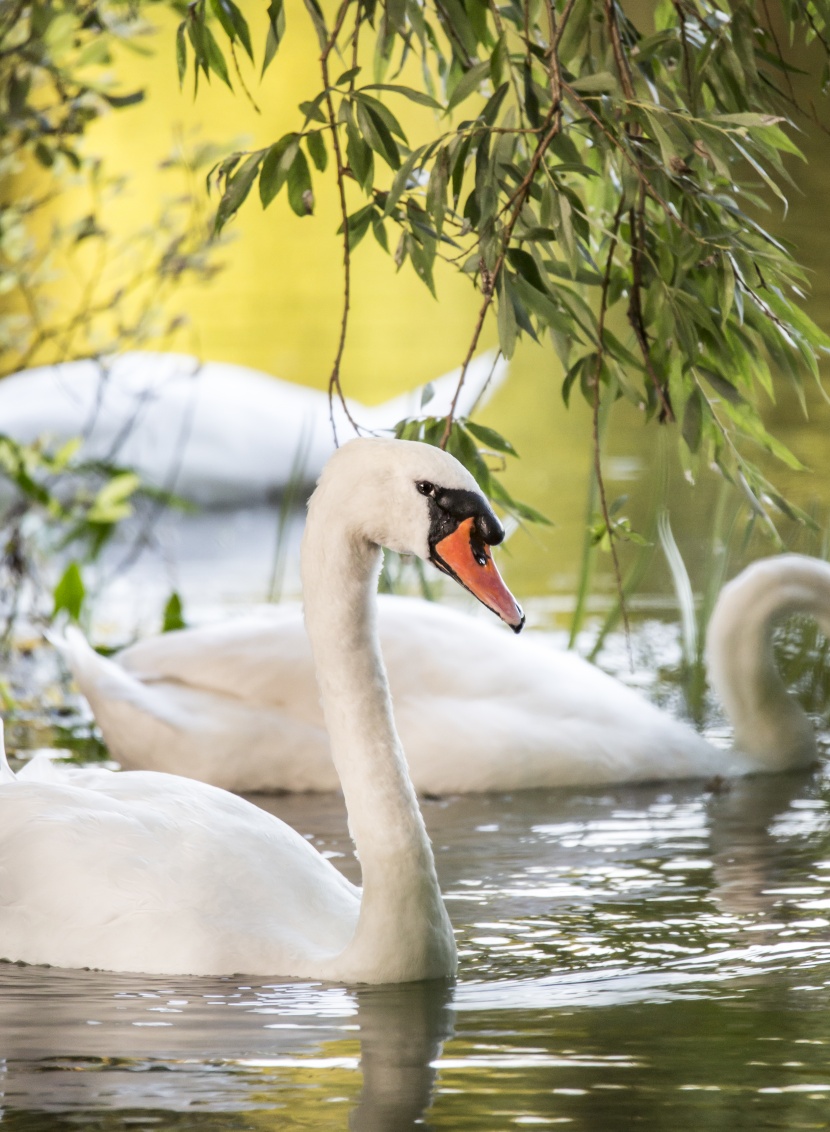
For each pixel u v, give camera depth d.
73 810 9.34
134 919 8.75
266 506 28.55
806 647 16.27
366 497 8.38
